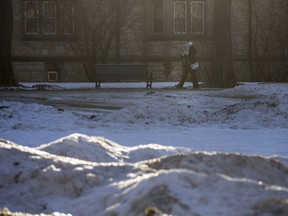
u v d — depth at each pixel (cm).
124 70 6188
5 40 6069
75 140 797
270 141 2056
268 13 7894
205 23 7844
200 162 641
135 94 4728
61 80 7750
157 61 7819
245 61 7894
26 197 635
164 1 7800
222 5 6153
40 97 4553
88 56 7650
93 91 5372
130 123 2611
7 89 5706
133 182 546
